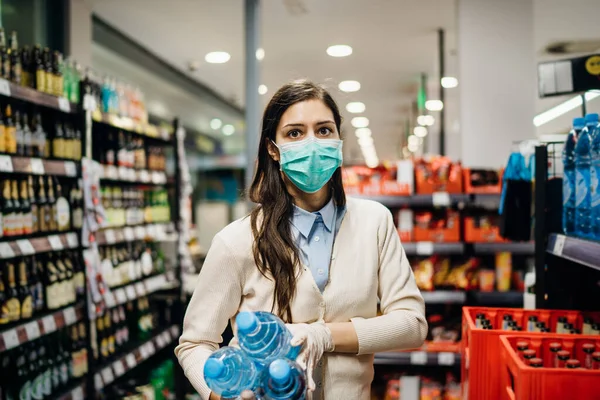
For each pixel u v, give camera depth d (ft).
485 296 11.76
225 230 4.73
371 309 4.65
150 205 14.90
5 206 9.05
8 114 9.06
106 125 12.52
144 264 14.03
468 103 14.92
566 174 6.09
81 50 16.11
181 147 15.83
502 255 12.10
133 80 24.90
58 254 10.71
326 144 4.52
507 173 7.87
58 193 10.58
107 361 11.79
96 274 10.84
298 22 18.69
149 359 14.80
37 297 9.83
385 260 4.77
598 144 5.19
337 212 4.79
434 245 12.13
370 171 12.67
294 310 4.47
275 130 4.69
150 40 20.30
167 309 15.42
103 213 11.02
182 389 13.84
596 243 4.84
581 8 13.15
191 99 28.91
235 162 32.30
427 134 31.22
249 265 4.58
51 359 10.45
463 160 14.93
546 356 4.96
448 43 21.01
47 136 10.59
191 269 17.83
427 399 11.88
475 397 5.14
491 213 12.37
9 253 8.56
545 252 6.53
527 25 14.75
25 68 9.70
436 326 12.17
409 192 12.23
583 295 6.53
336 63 23.86
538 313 6.25
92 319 10.81
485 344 5.11
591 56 6.61
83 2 16.22
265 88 27.96
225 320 4.60
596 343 4.92
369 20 18.54
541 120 14.35
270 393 3.29
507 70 14.83
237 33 19.71
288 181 4.78
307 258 4.61
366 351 4.33
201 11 17.43
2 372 9.84
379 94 29.73
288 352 3.71
